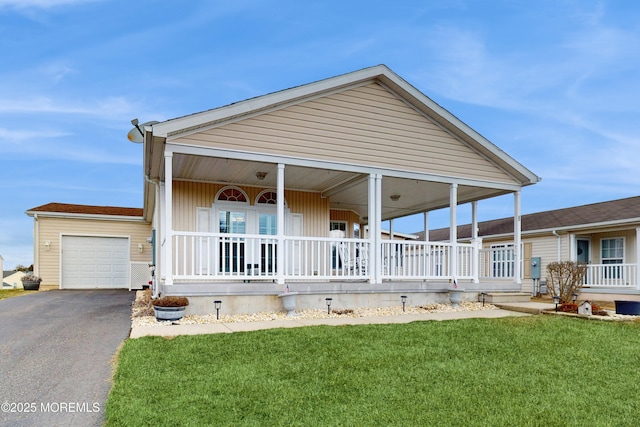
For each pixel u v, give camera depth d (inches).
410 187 446.0
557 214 678.5
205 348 211.6
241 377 172.7
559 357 211.5
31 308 361.1
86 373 179.8
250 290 323.0
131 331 256.1
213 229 424.5
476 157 423.5
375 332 253.3
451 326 275.4
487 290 414.6
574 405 153.8
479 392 164.2
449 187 441.4
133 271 620.1
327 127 363.6
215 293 313.0
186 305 293.9
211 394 155.3
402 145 391.9
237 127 332.5
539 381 177.5
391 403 152.1
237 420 136.3
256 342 224.8
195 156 332.8
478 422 138.6
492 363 199.9
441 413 144.7
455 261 404.2
